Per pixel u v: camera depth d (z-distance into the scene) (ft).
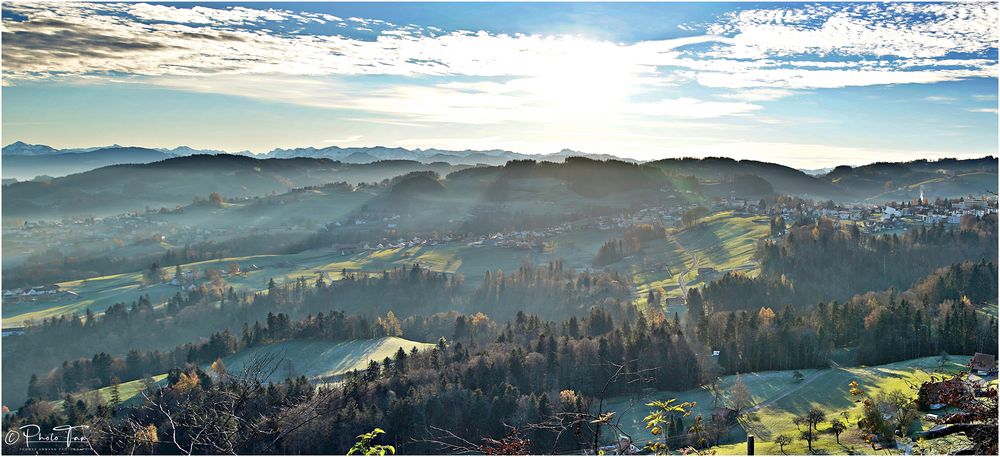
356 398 198.39
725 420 194.59
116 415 201.05
